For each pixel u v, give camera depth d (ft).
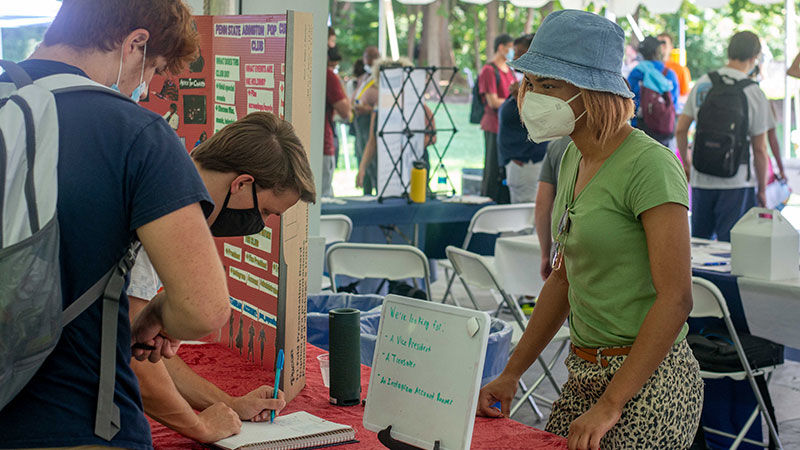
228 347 7.16
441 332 4.67
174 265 3.47
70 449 3.44
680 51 32.45
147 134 3.51
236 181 4.60
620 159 5.03
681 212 4.83
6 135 3.25
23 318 3.16
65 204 3.34
